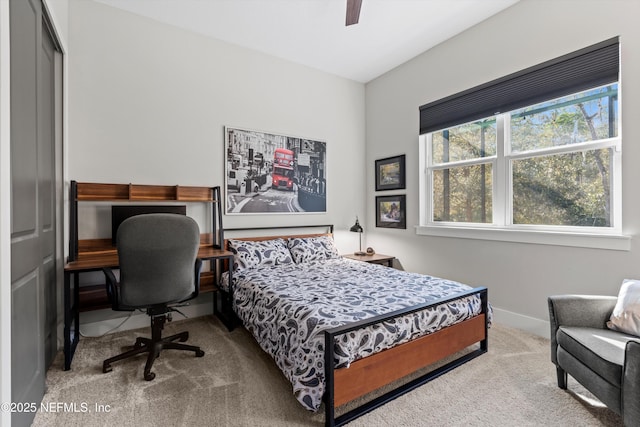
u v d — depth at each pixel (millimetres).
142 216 1838
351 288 2221
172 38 2926
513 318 2678
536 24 2508
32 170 1581
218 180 3166
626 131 2074
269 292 2158
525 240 2590
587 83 2232
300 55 3514
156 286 1922
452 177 3299
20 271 1392
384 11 2721
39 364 1627
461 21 2891
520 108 2623
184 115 2984
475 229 2953
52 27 2000
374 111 4148
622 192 2102
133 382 1822
